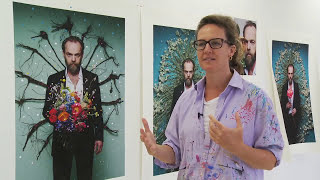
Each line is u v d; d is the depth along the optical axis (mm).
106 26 1524
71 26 1410
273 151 1158
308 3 2680
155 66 1725
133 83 1636
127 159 1615
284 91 2494
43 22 1332
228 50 1200
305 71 2648
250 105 1180
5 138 1247
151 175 1721
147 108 1694
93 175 1486
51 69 1359
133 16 1629
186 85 1865
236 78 1214
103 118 1523
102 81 1517
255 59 2297
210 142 1200
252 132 1179
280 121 2451
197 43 1200
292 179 2564
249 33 2252
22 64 1284
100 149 1513
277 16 2453
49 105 1356
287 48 2520
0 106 1236
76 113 1431
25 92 1294
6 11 1242
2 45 1237
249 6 2252
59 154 1383
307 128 2648
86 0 1452
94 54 1486
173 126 1371
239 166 1159
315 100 2717
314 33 2734
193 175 1225
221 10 2068
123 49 1591
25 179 1294
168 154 1325
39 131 1330
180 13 1840
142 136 1275
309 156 2693
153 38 1714
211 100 1245
